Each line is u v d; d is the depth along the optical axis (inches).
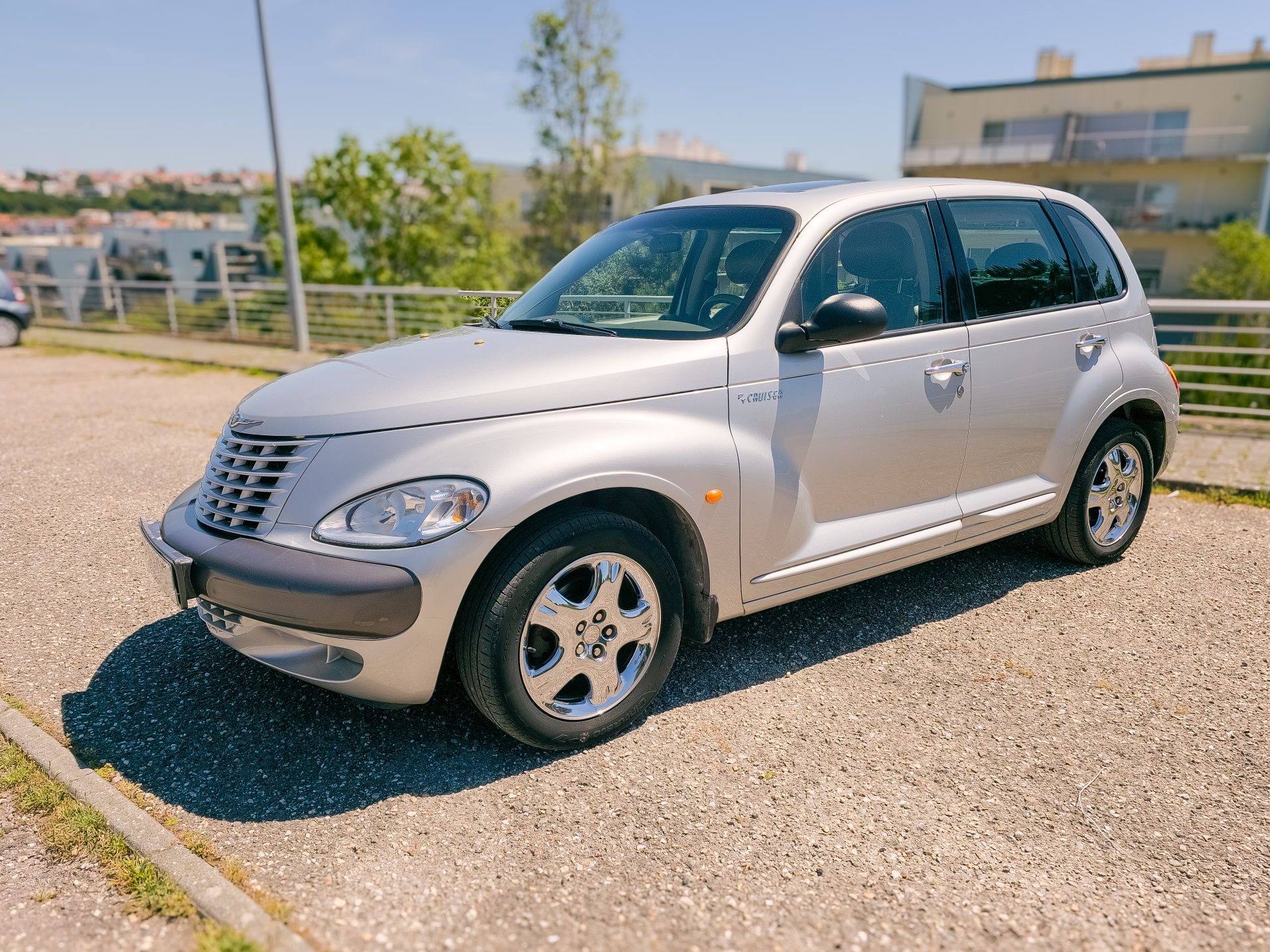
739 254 139.5
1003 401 156.9
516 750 121.9
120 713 130.6
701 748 122.0
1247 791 112.8
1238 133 1320.1
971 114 1515.7
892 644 153.0
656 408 122.2
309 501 111.0
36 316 833.5
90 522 216.7
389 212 1165.7
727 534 127.6
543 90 1152.2
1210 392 345.1
